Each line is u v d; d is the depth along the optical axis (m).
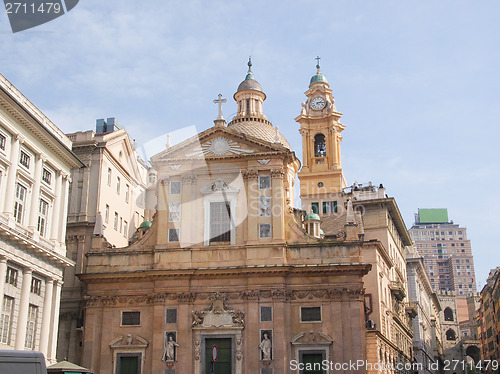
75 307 53.88
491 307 119.44
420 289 102.69
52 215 46.34
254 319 49.38
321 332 48.78
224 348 49.56
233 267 50.16
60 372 30.81
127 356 50.44
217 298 50.47
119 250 53.16
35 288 43.38
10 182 40.09
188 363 49.31
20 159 42.03
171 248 52.03
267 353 48.22
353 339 48.22
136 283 52.12
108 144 59.81
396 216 75.81
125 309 51.72
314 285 49.94
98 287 52.41
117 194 62.12
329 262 50.16
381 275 62.59
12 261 39.59
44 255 43.28
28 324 42.28
